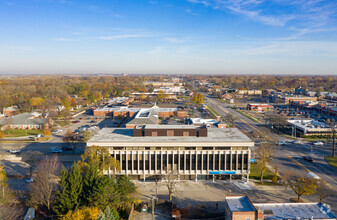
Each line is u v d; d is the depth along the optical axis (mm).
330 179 96938
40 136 156000
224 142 91688
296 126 172250
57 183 92062
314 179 80750
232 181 95625
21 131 168875
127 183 77688
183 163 93812
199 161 93875
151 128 97562
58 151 126688
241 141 92062
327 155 125000
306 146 140125
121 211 73500
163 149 92562
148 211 76312
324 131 161250
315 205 66875
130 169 93750
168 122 195875
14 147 134750
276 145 140250
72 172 72875
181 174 94250
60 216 70125
